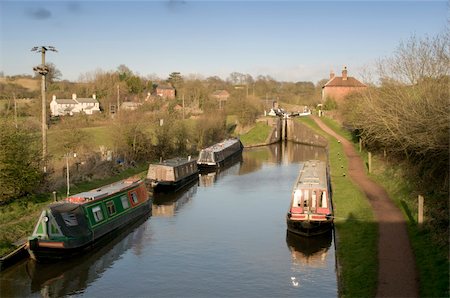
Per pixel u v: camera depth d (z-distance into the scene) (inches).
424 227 807.7
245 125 3316.9
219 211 1275.8
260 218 1190.9
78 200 979.3
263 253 920.3
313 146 2950.3
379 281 627.8
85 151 1668.3
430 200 914.7
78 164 1448.1
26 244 855.7
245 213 1246.9
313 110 4242.1
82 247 888.9
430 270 644.1
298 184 1109.7
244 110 3307.1
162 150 1999.3
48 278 816.9
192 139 2449.6
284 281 778.8
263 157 2501.2
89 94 4655.5
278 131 3312.0
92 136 2089.1
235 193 1524.4
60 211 893.8
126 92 4771.2
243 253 922.1
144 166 1792.6
